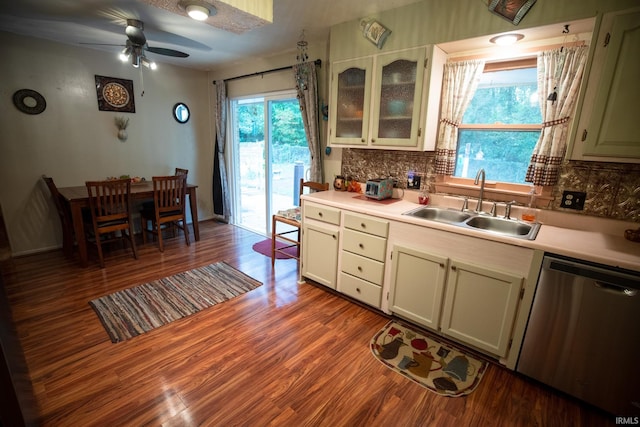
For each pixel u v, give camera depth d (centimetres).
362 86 261
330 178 339
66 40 339
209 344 210
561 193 204
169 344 209
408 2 224
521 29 186
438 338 220
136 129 419
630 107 158
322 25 272
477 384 179
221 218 517
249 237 437
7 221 338
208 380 178
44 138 350
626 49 155
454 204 247
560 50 192
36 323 227
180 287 287
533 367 176
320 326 232
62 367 185
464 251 192
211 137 502
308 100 332
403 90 237
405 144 240
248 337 218
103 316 238
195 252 377
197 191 502
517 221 212
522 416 159
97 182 306
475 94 234
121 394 167
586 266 151
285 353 202
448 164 247
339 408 162
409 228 214
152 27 285
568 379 166
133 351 201
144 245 397
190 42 325
